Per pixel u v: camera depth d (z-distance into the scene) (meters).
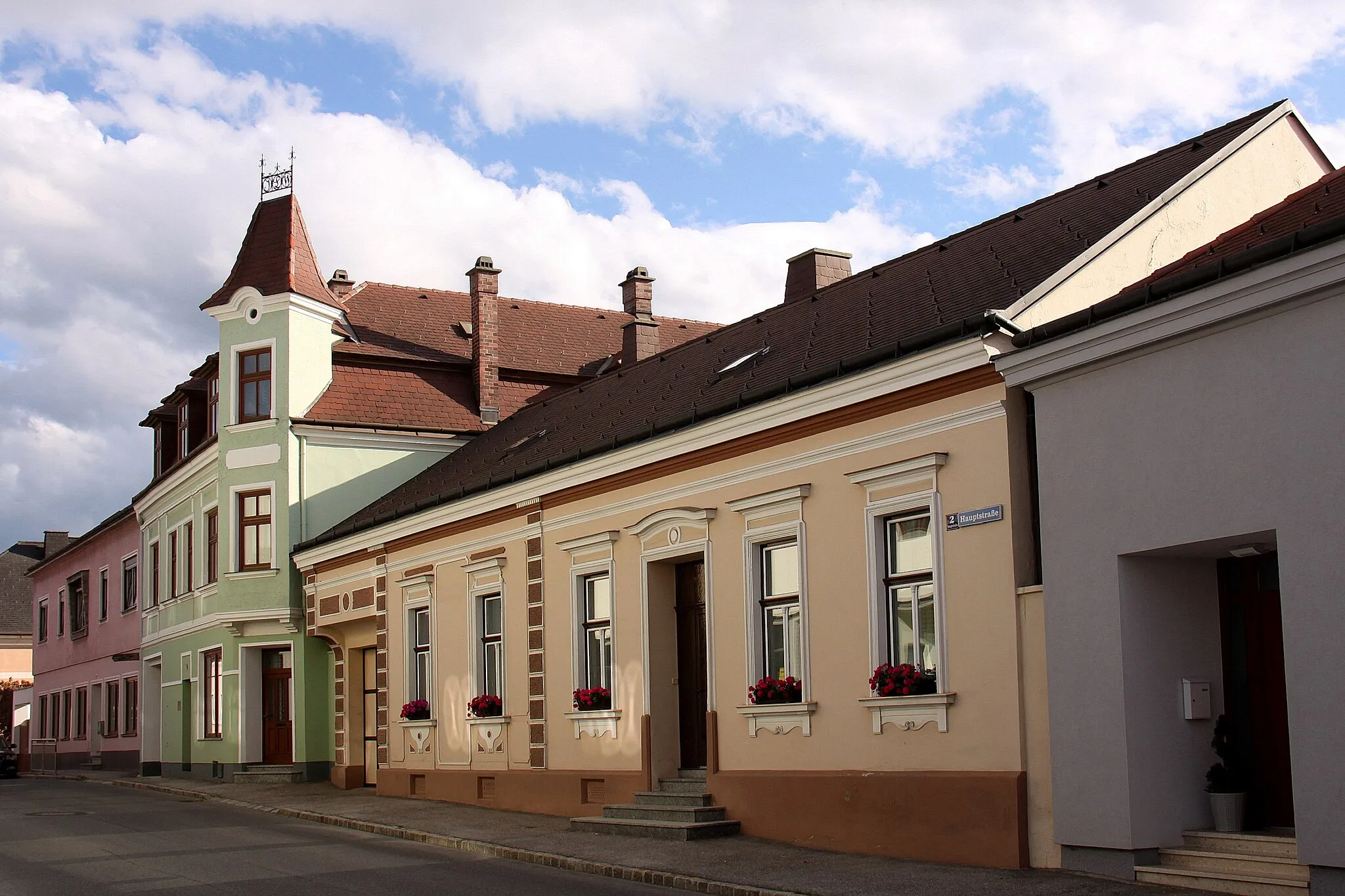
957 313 15.66
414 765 25.55
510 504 22.72
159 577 39.22
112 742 44.38
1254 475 11.47
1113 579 12.62
